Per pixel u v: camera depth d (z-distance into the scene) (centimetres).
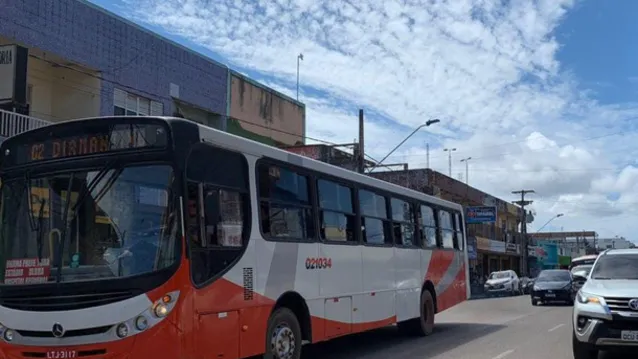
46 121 1706
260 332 798
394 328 1567
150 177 677
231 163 780
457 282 1620
